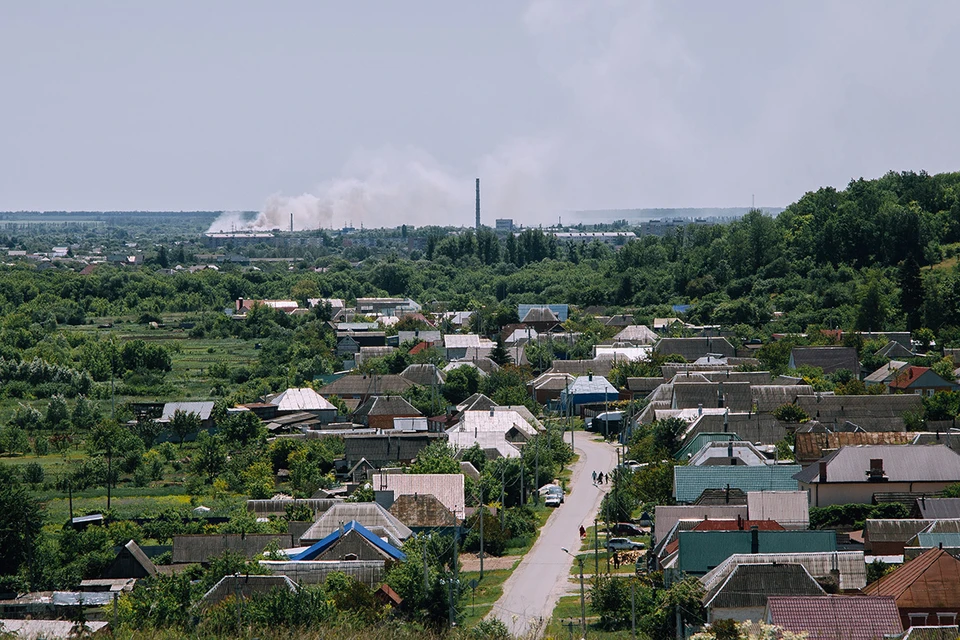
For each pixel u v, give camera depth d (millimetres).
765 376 128000
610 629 59219
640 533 81250
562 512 91125
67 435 124812
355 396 143250
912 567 54000
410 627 52594
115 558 75312
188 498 100125
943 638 46125
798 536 61344
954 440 88500
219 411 125500
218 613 52312
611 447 118375
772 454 93125
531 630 55000
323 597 54500
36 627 51156
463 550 81062
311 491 98812
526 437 112125
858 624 48031
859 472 79812
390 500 84750
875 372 138250
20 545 78250
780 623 47969
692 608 55375
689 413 110750
